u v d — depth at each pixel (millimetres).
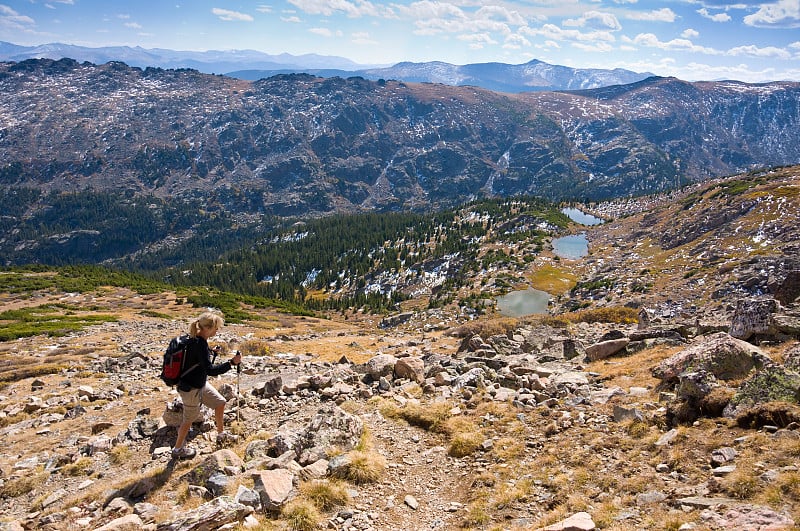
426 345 31375
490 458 10531
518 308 147000
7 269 141875
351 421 11797
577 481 8805
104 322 56688
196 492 9008
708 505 7023
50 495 9852
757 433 8562
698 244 163250
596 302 130625
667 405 10758
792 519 6148
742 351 11305
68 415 16562
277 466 9766
